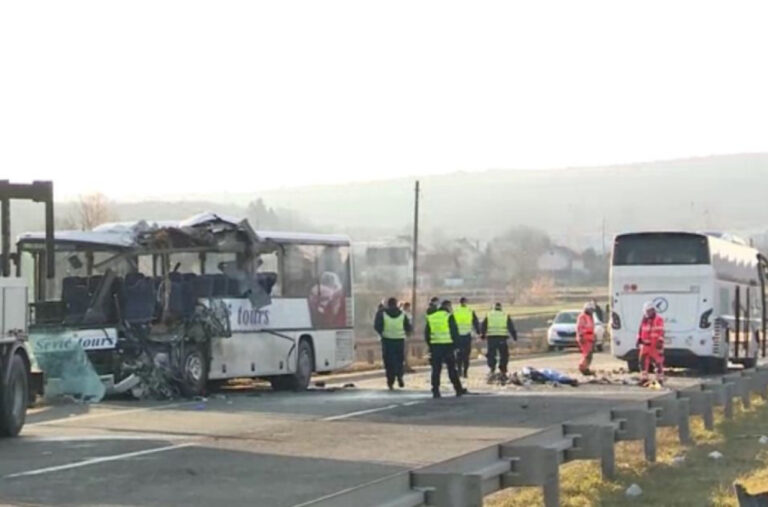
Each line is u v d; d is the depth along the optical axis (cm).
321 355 4600
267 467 2266
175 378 3862
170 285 3916
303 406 3638
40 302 3759
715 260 5231
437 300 4175
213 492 1967
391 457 2417
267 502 1867
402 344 4538
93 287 3847
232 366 4116
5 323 2664
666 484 2144
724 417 3231
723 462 2441
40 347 3709
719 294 5275
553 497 1777
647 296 5256
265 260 4331
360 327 8950
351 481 2091
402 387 4584
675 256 5225
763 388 3916
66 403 3700
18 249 3812
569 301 14788
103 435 2798
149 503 1858
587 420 2197
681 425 2673
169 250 4012
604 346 8519
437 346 4022
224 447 2575
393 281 11181
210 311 3988
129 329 3850
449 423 3106
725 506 1917
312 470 2230
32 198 2922
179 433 2847
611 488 2073
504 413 3394
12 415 2714
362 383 4991
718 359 5238
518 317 11225
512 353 7881
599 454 2086
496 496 1977
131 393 3853
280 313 4372
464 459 1631
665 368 5684
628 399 3909
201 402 3784
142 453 2462
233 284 4162
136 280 3884
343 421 3158
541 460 1734
